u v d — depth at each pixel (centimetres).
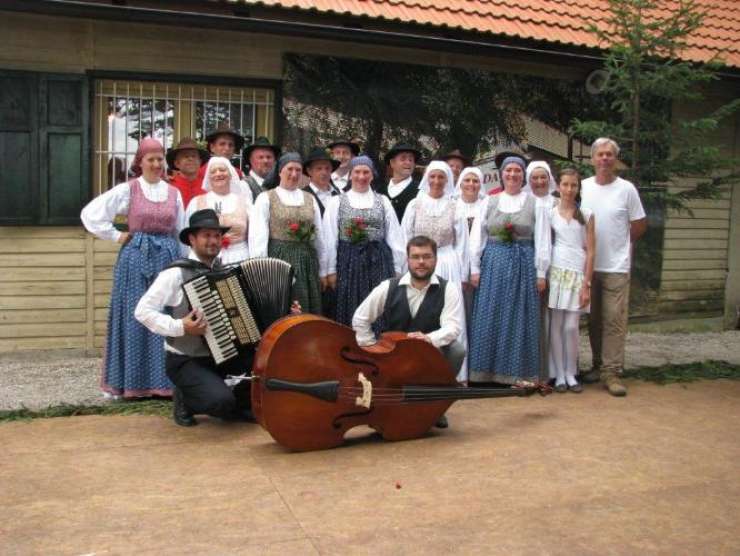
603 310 614
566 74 855
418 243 494
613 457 451
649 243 913
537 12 841
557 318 604
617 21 713
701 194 726
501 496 389
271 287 479
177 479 403
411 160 662
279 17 704
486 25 783
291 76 741
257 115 741
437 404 475
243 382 500
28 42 658
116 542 330
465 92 812
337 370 445
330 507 371
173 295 473
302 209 550
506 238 594
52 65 666
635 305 917
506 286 594
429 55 794
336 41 752
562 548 335
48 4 617
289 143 746
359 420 455
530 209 597
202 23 664
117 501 373
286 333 431
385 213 587
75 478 402
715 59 746
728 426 517
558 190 652
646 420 528
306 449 447
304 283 546
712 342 864
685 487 407
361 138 773
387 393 459
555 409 552
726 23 952
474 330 607
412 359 464
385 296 507
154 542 331
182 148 594
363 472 417
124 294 539
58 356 690
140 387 544
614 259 609
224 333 467
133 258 539
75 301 693
